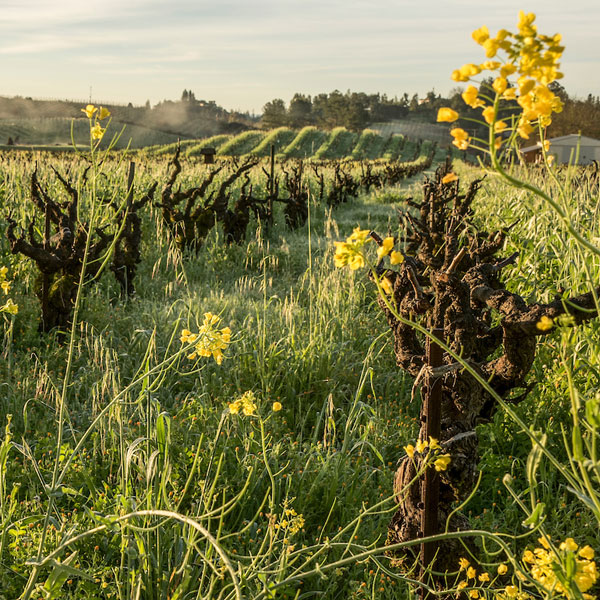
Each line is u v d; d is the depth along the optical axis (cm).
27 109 15500
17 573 296
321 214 2052
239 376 591
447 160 1166
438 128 18138
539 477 420
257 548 344
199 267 1066
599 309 158
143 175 1728
